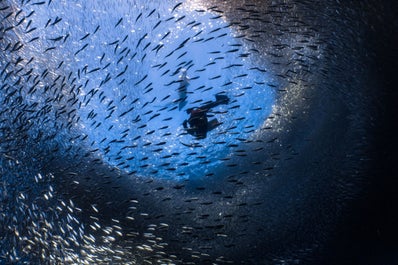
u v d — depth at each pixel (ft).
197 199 19.48
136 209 18.43
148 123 19.56
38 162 17.12
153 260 16.88
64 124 17.40
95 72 18.83
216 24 19.83
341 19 17.42
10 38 16.39
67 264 15.61
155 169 19.54
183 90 14.58
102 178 18.25
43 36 17.21
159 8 19.48
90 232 16.90
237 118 19.17
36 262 15.42
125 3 18.98
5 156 16.49
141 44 19.62
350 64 18.35
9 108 16.01
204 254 17.95
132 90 19.34
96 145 18.43
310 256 17.93
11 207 16.26
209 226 18.86
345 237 18.31
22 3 16.53
